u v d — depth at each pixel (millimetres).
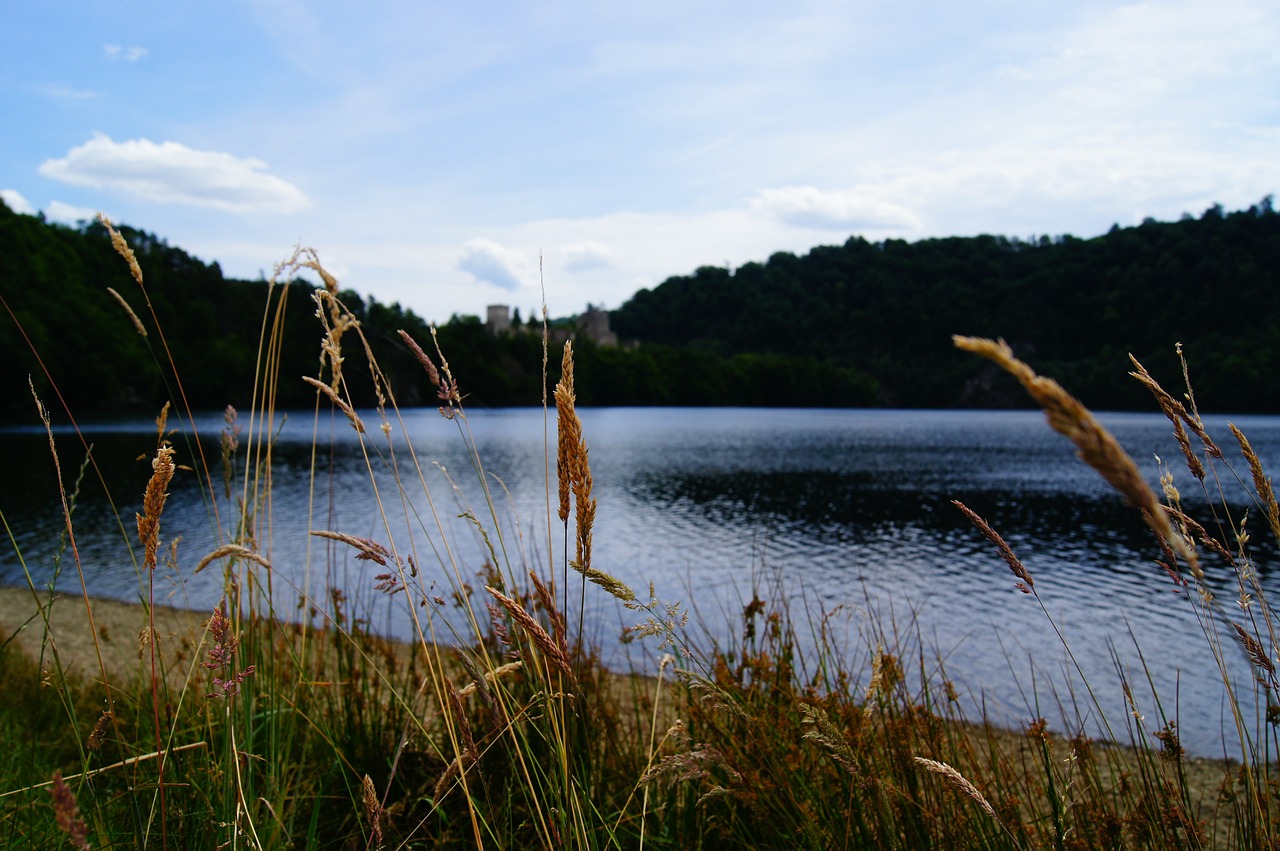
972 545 20359
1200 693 8172
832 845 2262
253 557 1611
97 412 72375
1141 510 629
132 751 2613
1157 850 2213
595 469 42906
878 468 44375
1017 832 2189
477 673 1898
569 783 1902
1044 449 60250
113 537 19922
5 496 27562
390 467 2314
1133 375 2012
